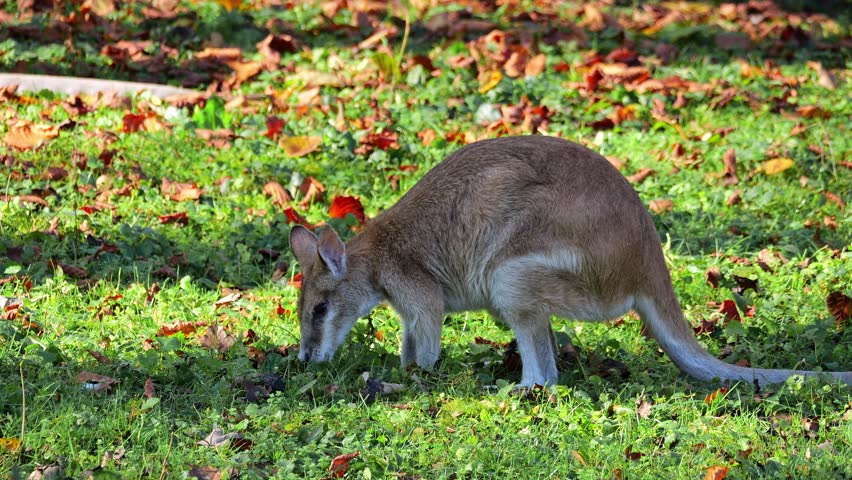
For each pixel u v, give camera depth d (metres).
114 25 16.66
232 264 10.16
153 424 6.99
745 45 17.59
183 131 12.92
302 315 8.41
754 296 9.68
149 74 15.27
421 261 8.35
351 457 6.59
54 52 15.35
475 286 8.28
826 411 7.50
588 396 7.73
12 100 13.66
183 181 11.82
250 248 10.46
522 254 8.00
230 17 17.03
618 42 17.50
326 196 11.73
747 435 7.04
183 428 6.99
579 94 14.92
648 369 8.48
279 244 10.55
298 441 6.92
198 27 16.91
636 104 14.67
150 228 10.39
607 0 20.39
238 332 8.75
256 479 6.36
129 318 8.81
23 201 10.85
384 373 8.21
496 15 18.89
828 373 7.93
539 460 6.72
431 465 6.68
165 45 16.08
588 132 13.77
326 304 8.38
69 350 8.11
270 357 8.34
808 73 16.61
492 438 7.00
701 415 7.43
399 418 7.22
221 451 6.68
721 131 13.79
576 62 16.34
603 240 7.95
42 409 7.04
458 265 8.28
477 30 17.59
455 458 6.71
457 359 8.59
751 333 8.98
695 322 9.30
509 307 8.11
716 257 10.46
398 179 12.23
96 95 14.16
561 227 7.94
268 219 11.03
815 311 9.35
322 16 17.81
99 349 8.20
